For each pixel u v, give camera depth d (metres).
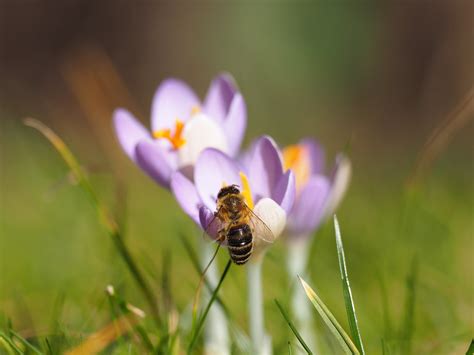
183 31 1.01
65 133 0.66
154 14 1.03
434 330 0.35
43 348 0.31
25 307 0.35
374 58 0.92
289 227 0.33
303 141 0.35
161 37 1.02
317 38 0.93
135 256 0.38
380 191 0.51
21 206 0.48
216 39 0.98
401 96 0.90
